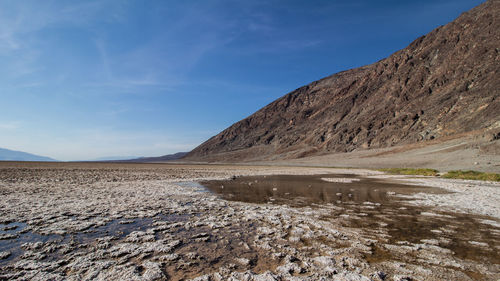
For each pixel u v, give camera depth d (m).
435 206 11.67
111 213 9.82
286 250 6.20
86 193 14.86
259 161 141.88
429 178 27.98
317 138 133.25
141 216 9.45
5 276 4.64
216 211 10.55
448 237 7.20
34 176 26.03
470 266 5.35
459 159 41.97
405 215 9.88
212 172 41.41
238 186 20.39
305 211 10.62
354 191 17.16
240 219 9.23
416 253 6.05
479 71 79.81
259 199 13.79
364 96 139.62
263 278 4.69
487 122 58.47
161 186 19.53
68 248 6.09
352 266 5.30
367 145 96.44
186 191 16.80
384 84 132.88
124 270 4.91
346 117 134.12
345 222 8.82
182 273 4.91
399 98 107.81
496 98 63.69
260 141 186.38
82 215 9.39
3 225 7.99
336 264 5.40
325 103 178.75
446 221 8.95
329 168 60.47
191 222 8.74
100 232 7.46
